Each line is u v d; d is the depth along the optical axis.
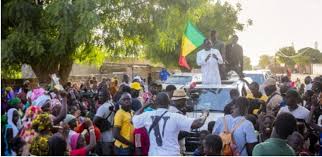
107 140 9.13
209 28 35.09
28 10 20.50
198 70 30.95
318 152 8.19
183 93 8.52
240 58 14.35
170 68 37.94
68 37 20.47
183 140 8.61
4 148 7.88
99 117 9.08
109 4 20.84
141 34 22.20
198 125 6.60
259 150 4.81
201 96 11.88
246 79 15.05
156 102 6.80
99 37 21.86
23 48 20.06
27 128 7.87
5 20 20.92
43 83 21.27
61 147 5.82
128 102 8.31
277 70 54.50
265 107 9.41
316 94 9.62
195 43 14.47
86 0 19.44
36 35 20.34
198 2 22.59
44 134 6.50
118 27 21.78
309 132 8.08
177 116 6.62
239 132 6.50
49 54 21.27
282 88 9.70
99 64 24.11
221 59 12.87
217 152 5.48
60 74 22.81
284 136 4.82
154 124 6.61
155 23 21.89
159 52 31.34
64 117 8.49
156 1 22.06
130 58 23.61
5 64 20.52
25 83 16.31
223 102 11.68
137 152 7.78
